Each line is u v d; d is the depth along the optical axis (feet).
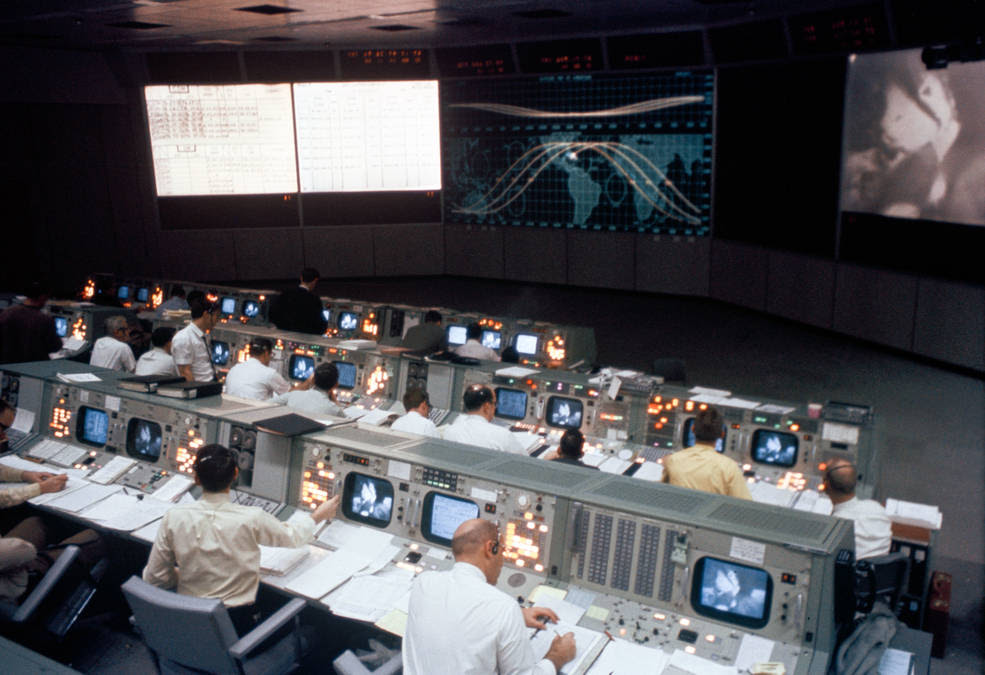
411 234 48.29
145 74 42.93
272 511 12.85
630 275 44.06
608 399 17.81
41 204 42.14
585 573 10.69
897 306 31.81
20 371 16.81
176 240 45.75
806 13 32.55
